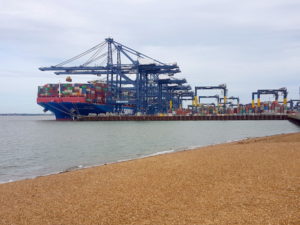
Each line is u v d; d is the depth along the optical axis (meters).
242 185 10.62
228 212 7.93
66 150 35.91
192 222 7.41
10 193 11.75
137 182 12.17
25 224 7.99
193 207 8.57
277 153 17.73
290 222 6.98
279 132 66.31
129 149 36.06
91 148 37.75
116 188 11.39
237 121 143.75
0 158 29.31
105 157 29.09
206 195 9.67
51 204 9.77
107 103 122.94
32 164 25.39
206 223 7.27
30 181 14.33
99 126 98.25
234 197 9.23
